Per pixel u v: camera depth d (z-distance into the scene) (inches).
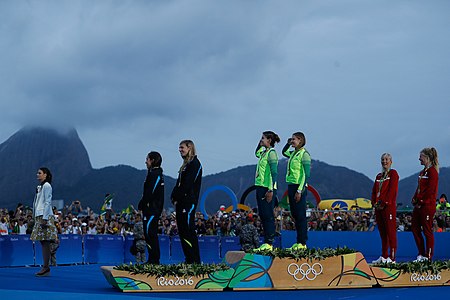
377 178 450.9
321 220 890.1
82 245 756.0
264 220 422.3
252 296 316.2
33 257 685.3
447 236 789.2
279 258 352.5
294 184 418.3
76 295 310.3
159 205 404.8
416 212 440.8
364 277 361.7
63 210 946.7
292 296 315.3
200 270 343.6
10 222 759.7
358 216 913.5
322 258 356.8
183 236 390.0
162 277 338.0
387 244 445.4
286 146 455.5
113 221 900.6
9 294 311.4
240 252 392.5
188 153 396.2
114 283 337.1
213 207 5103.3
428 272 374.6
